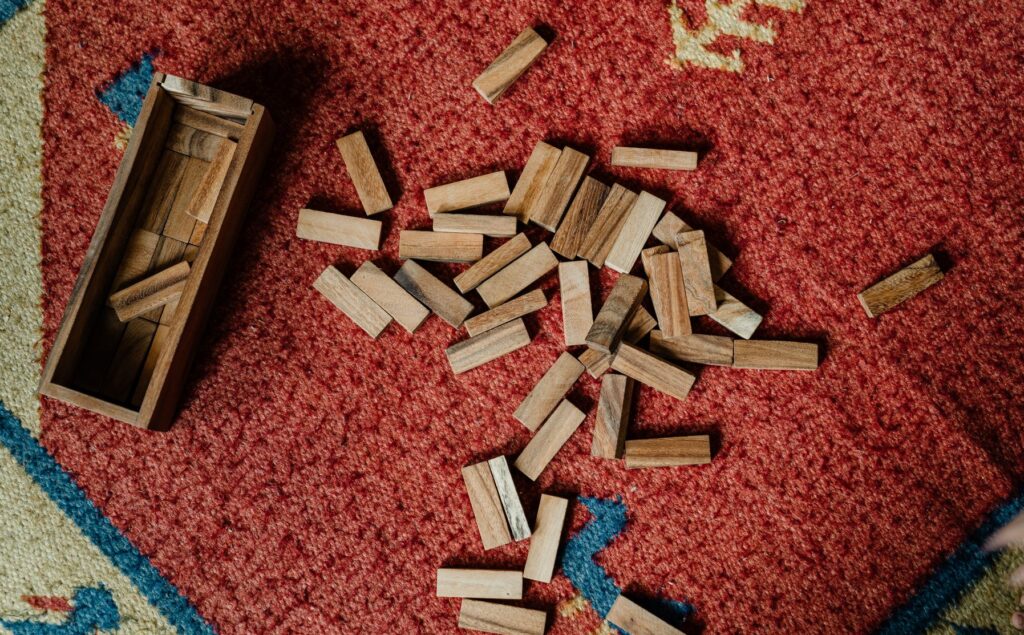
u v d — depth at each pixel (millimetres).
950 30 936
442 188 933
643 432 938
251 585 945
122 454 942
